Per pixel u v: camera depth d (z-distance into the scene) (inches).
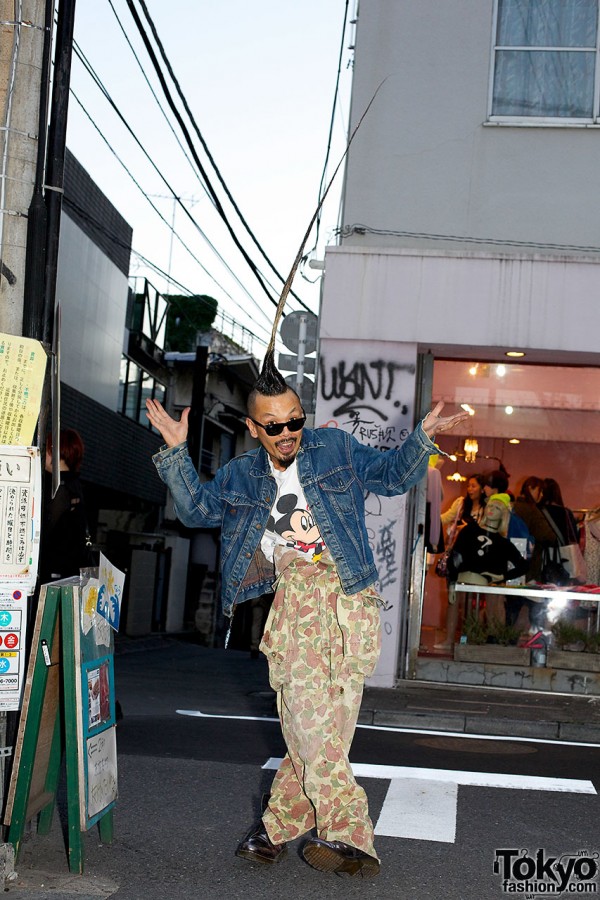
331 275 398.0
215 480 164.2
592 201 396.8
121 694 406.6
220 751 257.1
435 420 156.0
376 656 158.4
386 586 382.9
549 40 406.0
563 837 186.2
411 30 410.0
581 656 389.7
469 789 223.5
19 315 160.6
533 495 410.6
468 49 406.9
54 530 231.8
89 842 170.6
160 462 159.8
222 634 1126.4
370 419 391.5
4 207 159.6
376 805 205.0
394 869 162.6
